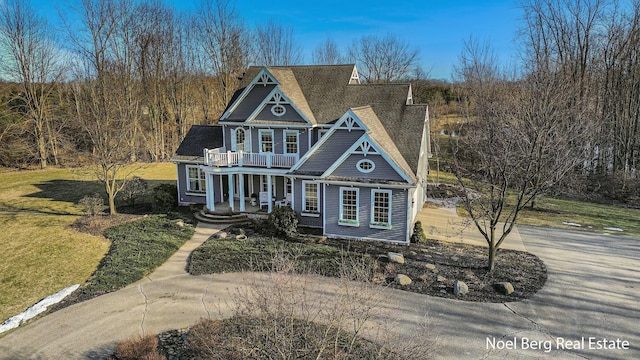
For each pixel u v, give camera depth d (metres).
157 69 49.72
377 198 21.47
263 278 17.83
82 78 41.50
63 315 15.27
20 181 37.12
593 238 23.09
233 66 55.41
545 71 26.48
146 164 45.75
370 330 13.83
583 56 37.69
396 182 20.73
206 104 58.06
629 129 35.72
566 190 33.56
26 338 13.88
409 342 11.28
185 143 29.52
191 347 12.65
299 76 29.38
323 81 28.61
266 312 11.62
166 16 50.81
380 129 23.61
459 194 33.09
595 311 15.18
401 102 26.19
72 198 31.25
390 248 21.02
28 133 45.22
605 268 18.91
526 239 22.91
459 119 53.19
